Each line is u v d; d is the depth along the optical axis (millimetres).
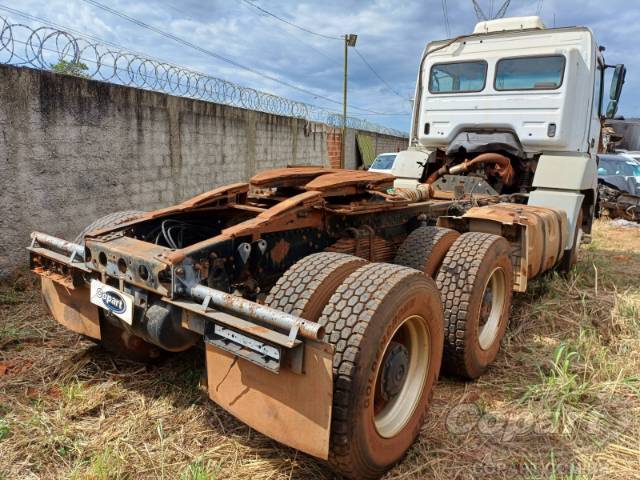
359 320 2182
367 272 2422
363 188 3330
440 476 2463
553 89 5227
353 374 2092
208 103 8055
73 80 5359
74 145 5469
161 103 6867
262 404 2123
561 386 3201
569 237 5188
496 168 5496
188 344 2553
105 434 2602
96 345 3557
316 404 1957
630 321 4438
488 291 3617
